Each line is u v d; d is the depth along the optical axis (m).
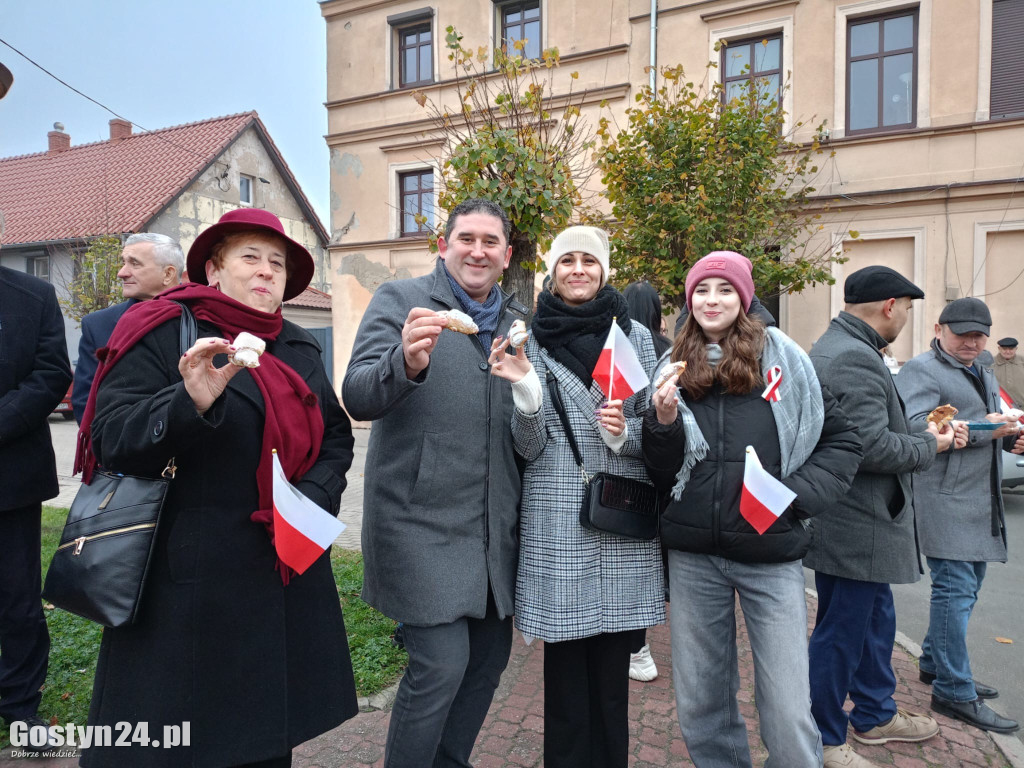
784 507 1.80
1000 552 2.78
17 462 2.38
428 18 12.01
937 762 2.52
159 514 1.46
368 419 1.79
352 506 7.05
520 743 2.62
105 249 14.97
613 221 7.84
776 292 8.11
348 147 12.91
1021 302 8.98
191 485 1.50
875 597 2.61
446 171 4.61
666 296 7.54
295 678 1.64
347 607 3.83
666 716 2.84
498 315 2.12
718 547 1.92
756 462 1.83
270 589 1.57
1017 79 8.88
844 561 2.33
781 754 1.86
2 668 2.47
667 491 2.04
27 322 2.41
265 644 1.55
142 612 1.46
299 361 1.77
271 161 20.16
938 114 9.24
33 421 2.37
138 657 1.46
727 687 2.08
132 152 20.11
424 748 1.84
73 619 3.58
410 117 12.23
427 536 1.86
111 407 1.45
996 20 8.95
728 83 10.20
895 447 2.22
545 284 2.29
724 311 1.96
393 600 1.86
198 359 1.32
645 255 7.39
